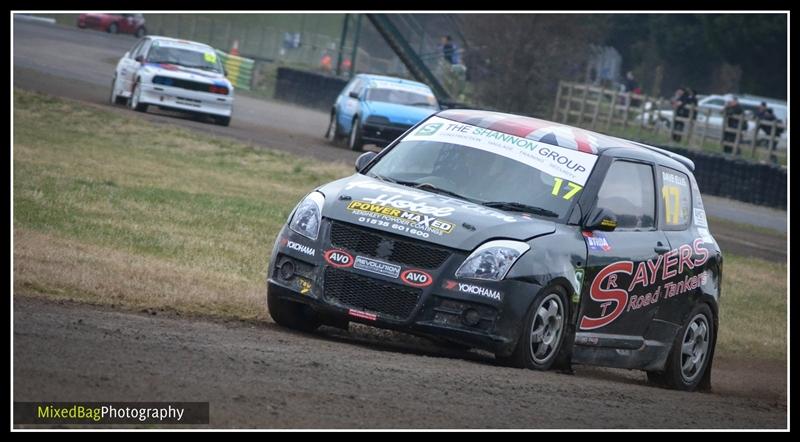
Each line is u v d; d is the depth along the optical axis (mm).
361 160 26781
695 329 28484
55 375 16266
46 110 75562
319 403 16750
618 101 146500
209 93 86000
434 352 25906
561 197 24969
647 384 28438
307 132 98250
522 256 22953
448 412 17406
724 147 117938
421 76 137625
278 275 24297
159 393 16047
